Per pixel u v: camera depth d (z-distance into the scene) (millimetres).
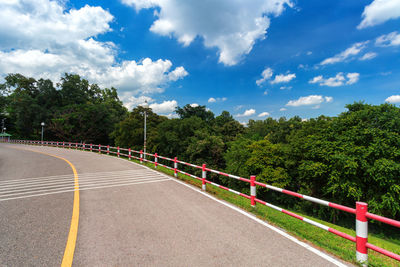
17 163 13562
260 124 49125
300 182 16453
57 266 2629
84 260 2771
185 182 8266
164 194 6355
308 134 17734
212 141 25156
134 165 12969
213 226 4008
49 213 4582
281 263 2797
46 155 18750
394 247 6562
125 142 32156
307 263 2820
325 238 3842
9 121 57562
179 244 3250
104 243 3244
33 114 43562
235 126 36781
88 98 61125
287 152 17156
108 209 4883
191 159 25391
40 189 6887
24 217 4332
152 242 3299
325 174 14172
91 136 43281
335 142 13539
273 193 17641
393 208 11516
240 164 19766
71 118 41625
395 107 12633
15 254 2896
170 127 28625
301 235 3754
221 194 6660
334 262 2873
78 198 5812
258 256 2959
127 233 3613
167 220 4258
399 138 11398
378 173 11312
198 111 45062
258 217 4598
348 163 11859
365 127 12867
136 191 6688
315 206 15328
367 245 2850
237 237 3557
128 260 2781
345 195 13320
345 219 14742
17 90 56125
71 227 3836
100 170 10961
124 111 63719
